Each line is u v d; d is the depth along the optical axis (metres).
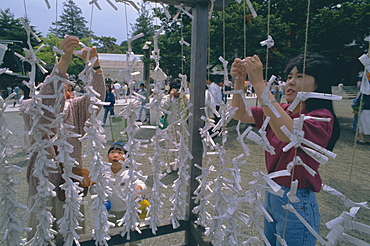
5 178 0.91
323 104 1.03
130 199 1.15
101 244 1.09
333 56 6.46
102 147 1.03
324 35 6.24
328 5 6.70
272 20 5.60
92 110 0.98
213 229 1.17
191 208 1.39
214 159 3.56
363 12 5.86
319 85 1.03
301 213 1.01
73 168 1.23
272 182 0.75
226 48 5.84
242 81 1.17
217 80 6.64
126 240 1.22
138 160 3.82
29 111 0.90
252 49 5.74
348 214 0.63
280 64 5.97
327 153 0.63
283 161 1.04
